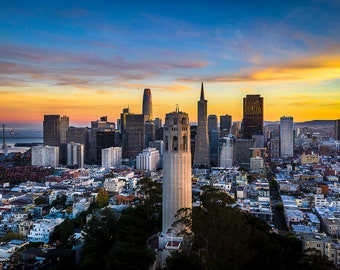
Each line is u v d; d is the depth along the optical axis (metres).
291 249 175.25
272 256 143.12
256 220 195.50
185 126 169.12
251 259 134.38
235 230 134.00
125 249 151.62
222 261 124.06
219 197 164.25
